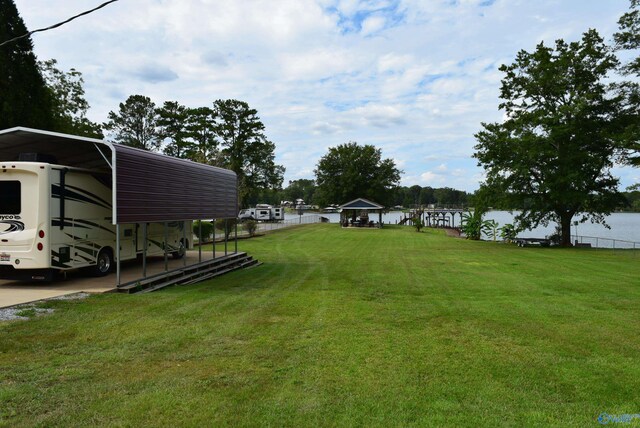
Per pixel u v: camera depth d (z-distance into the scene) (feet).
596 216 106.52
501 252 84.17
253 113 196.13
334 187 233.35
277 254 73.82
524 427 12.34
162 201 37.35
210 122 192.95
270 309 27.45
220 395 13.99
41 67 117.08
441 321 25.00
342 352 18.72
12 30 75.56
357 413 12.96
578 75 100.48
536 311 28.37
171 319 23.82
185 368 16.39
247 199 201.16
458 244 106.52
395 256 72.38
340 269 52.90
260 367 16.69
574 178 93.50
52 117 83.41
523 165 99.50
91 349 18.31
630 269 56.18
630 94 94.27
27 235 31.58
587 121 97.96
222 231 122.93
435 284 40.75
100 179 38.04
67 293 29.84
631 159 92.07
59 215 33.01
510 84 106.52
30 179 31.76
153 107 204.85
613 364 17.89
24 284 33.81
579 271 53.47
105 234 38.52
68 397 13.60
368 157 233.76
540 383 15.70
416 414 13.00
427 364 17.40
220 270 48.91
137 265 45.96
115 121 200.75
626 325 24.71
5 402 13.15
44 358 17.07
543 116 99.19
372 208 185.88
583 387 15.42
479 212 116.37
